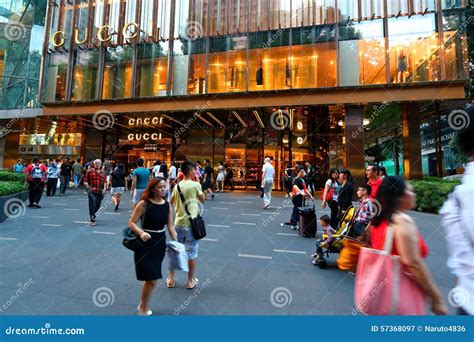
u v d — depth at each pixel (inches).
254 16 623.5
